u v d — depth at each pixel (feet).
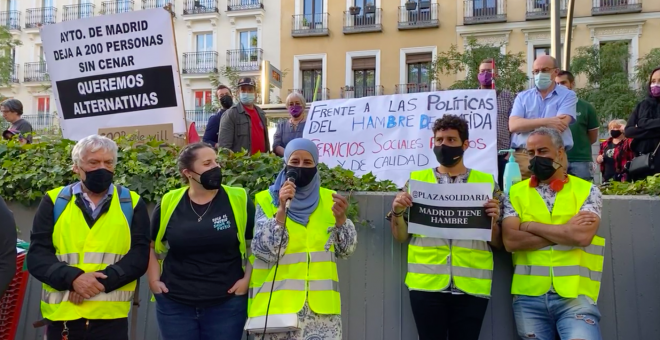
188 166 11.50
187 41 103.14
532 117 16.42
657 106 16.88
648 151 16.83
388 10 93.25
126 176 14.93
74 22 18.54
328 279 11.10
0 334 12.46
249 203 12.12
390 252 13.52
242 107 19.84
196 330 11.30
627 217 12.64
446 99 16.47
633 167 16.87
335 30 95.40
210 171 11.40
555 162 11.53
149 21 18.01
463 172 12.19
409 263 12.17
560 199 11.53
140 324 14.33
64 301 10.83
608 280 12.58
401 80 92.38
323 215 11.45
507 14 87.97
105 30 18.33
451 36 90.48
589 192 11.44
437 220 11.71
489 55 72.18
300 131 20.49
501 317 12.68
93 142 11.15
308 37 96.58
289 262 11.07
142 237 11.50
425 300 11.62
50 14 110.93
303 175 11.16
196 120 100.89
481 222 11.50
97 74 18.39
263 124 20.54
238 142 19.49
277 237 10.73
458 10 90.27
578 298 10.99
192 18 101.71
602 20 84.07
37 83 109.70
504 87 69.92
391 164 16.37
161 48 17.98
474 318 11.48
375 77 93.81
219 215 11.48
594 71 70.49
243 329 11.59
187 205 11.68
